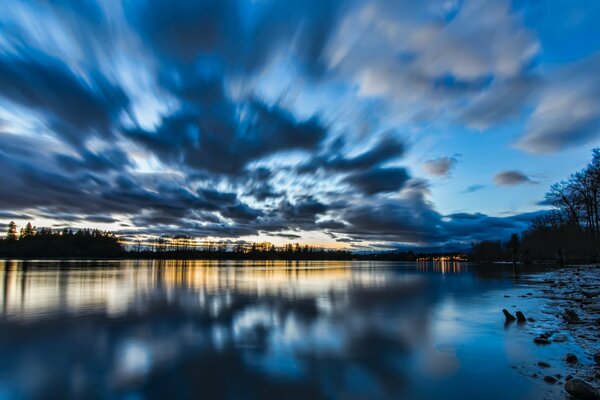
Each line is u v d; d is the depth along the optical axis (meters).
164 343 11.45
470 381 8.08
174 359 9.77
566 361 9.44
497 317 16.03
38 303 20.25
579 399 6.94
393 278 45.81
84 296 23.45
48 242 178.38
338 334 12.73
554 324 14.24
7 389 7.70
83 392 7.55
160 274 49.69
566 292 24.73
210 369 8.95
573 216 71.00
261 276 47.59
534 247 98.69
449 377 8.36
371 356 10.02
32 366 9.20
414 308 18.80
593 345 10.85
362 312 17.47
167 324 14.38
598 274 38.78
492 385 7.81
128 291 26.70
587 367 8.88
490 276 46.44
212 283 34.84
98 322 14.75
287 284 34.38
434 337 12.26
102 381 8.16
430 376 8.45
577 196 66.50
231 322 14.81
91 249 184.75
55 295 23.98
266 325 14.24
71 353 10.30
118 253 194.75
